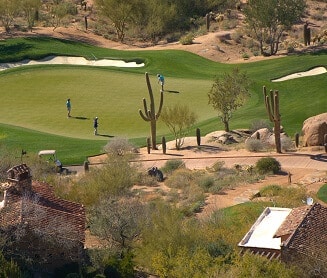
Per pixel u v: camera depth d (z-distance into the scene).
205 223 56.41
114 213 55.00
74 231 52.84
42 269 51.16
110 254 52.09
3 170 71.12
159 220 53.09
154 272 50.84
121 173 68.25
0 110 98.75
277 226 51.66
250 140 82.38
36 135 89.12
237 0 157.25
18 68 112.25
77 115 97.00
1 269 47.19
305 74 114.69
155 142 85.44
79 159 82.12
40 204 54.72
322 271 46.53
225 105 87.44
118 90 104.50
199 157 81.31
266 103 80.38
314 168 75.81
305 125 83.81
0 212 52.75
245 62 125.00
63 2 163.50
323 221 51.22
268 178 72.81
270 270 45.53
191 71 118.38
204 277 45.53
